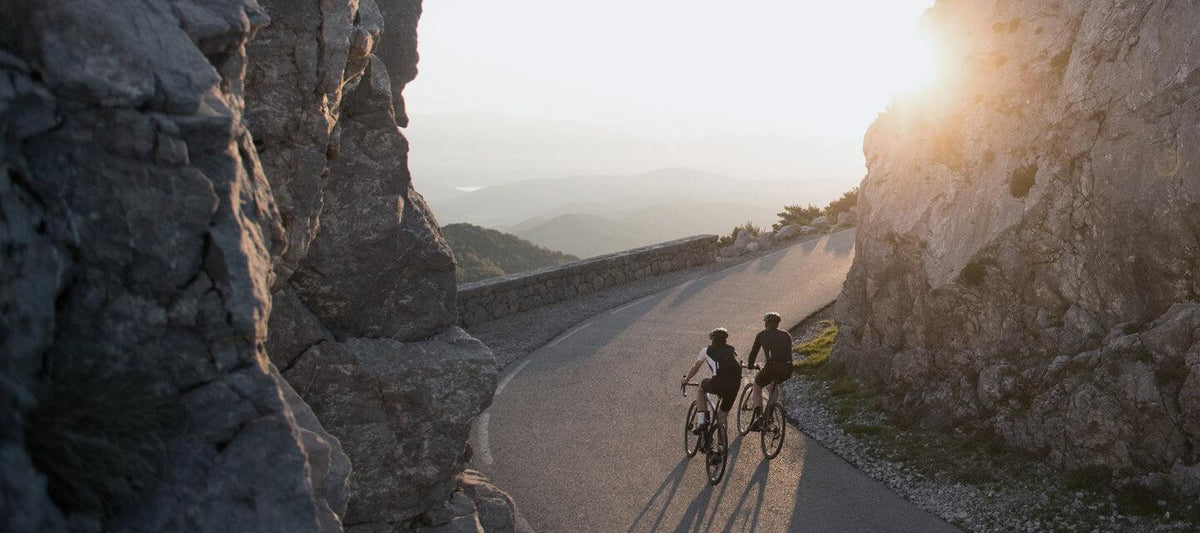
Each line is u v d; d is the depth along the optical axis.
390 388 5.46
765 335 10.44
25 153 2.57
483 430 12.10
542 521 9.05
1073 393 9.00
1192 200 8.12
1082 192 9.48
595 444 11.39
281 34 4.38
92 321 2.65
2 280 2.43
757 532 8.68
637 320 19.39
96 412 2.55
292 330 5.06
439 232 5.95
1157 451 8.05
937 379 11.37
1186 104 8.37
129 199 2.76
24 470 2.32
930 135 12.70
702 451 10.09
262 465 2.90
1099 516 8.07
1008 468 9.40
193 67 3.02
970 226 11.17
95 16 2.79
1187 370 7.89
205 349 2.89
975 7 12.37
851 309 13.91
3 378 2.37
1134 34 9.22
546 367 15.58
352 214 5.35
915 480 9.86
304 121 4.55
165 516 2.62
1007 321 10.35
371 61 5.43
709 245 27.81
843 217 31.89
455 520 6.12
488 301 20.00
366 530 5.61
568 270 22.34
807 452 10.99
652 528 8.83
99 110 2.73
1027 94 10.79
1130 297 8.86
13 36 2.64
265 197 3.43
